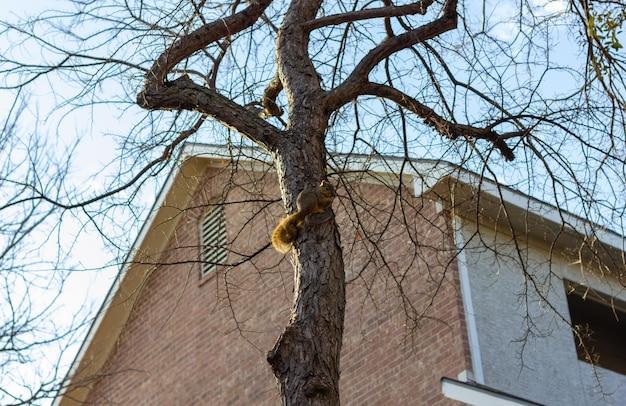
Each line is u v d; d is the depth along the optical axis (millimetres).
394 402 12992
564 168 8438
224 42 8867
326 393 6438
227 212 16641
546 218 12578
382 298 13594
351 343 13836
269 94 8828
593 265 13289
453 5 8227
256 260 16203
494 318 12906
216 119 7809
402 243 13414
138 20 8617
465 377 12336
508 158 8578
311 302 6758
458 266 12961
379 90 8109
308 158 7457
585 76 8250
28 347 7773
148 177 8812
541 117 8289
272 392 15289
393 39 8156
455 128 8352
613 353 14609
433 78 8805
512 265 13242
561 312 13352
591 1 8172
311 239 7000
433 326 12930
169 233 17844
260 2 8422
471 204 10266
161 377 17531
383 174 13141
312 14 8414
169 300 17922
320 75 9148
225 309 16625
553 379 12969
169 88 7922
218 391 16266
